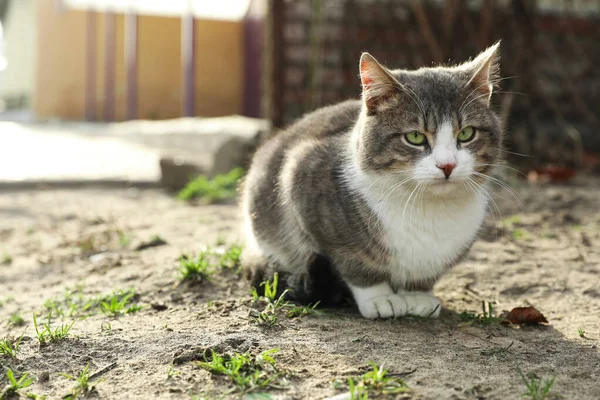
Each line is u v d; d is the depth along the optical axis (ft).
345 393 2.27
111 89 11.87
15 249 4.13
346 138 2.98
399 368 2.42
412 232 2.79
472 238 2.89
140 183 5.99
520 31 6.02
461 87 2.80
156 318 2.89
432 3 6.09
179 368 2.45
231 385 2.35
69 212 4.99
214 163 6.02
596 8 7.07
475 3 6.47
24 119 12.50
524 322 2.86
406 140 2.76
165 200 5.40
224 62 11.64
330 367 2.44
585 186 5.28
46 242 4.25
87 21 11.98
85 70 12.07
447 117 2.75
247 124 7.86
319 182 2.90
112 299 3.05
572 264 3.51
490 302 3.06
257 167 3.24
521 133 6.03
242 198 3.42
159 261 3.59
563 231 4.07
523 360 2.54
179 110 11.82
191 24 11.46
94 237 4.20
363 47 6.00
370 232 2.81
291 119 5.86
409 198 2.76
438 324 2.82
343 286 3.00
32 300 3.28
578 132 6.21
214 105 11.69
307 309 2.85
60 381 2.45
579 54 6.58
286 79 5.76
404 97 2.77
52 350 2.62
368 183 2.80
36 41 12.34
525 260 3.58
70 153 7.96
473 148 2.81
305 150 3.02
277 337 2.63
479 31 6.12
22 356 2.59
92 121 12.03
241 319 2.79
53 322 2.96
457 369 2.44
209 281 3.21
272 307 2.85
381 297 2.87
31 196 5.62
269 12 5.44
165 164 5.84
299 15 5.95
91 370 2.49
